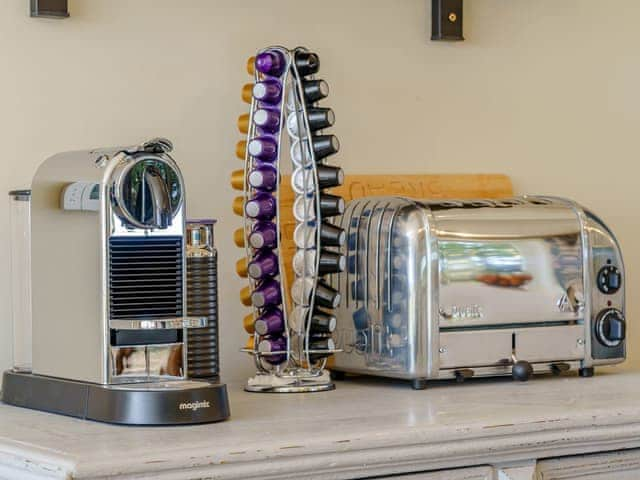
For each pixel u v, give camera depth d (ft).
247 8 6.31
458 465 4.39
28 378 4.82
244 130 5.60
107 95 5.87
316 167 5.41
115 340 4.46
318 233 5.39
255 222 5.53
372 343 5.57
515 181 7.32
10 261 5.46
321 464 3.98
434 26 6.95
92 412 4.41
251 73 5.74
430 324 5.36
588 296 5.84
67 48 5.75
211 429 4.20
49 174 4.74
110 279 4.42
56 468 3.61
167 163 4.58
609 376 5.93
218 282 6.19
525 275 5.65
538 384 5.60
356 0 6.70
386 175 6.70
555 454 4.64
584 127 7.59
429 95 6.98
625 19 7.77
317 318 5.45
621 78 7.75
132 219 4.44
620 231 7.74
